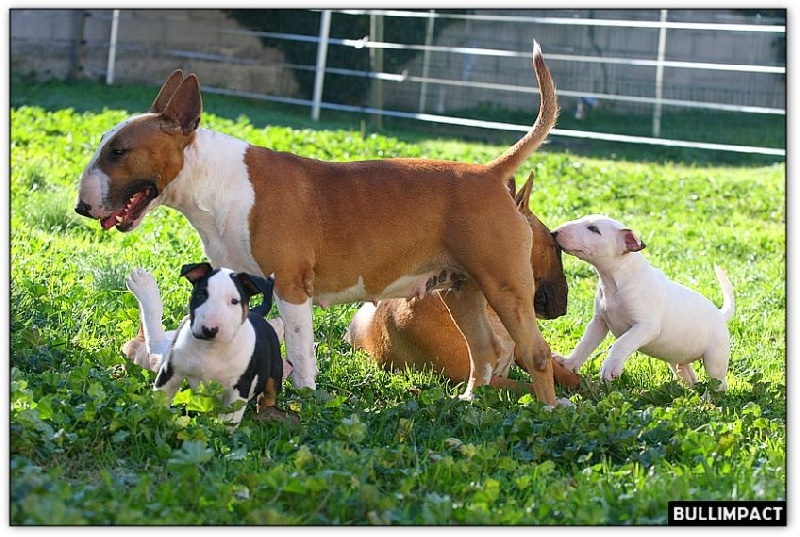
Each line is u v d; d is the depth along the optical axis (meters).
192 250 9.35
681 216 12.82
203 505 4.31
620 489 4.71
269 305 5.11
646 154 17.59
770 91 20.02
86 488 4.38
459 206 6.09
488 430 5.62
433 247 6.16
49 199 10.48
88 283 8.13
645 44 20.56
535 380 6.25
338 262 6.09
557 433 5.48
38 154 13.09
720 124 19.75
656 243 11.45
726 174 15.70
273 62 21.06
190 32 21.11
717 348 7.27
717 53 20.28
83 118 15.95
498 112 20.66
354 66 20.83
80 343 6.73
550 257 7.04
